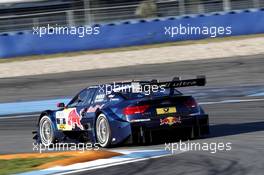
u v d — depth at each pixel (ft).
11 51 327.26
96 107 128.98
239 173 90.27
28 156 120.67
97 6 362.12
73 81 271.08
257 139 123.75
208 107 195.72
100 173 96.99
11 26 351.25
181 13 361.30
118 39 333.83
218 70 272.10
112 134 122.72
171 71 277.44
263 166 94.12
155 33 335.47
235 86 235.40
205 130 127.65
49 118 141.38
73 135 140.05
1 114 215.31
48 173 99.91
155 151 115.55
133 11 360.89
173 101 124.47
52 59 317.83
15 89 264.72
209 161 101.55
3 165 111.55
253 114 170.40
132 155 112.27
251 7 357.41
